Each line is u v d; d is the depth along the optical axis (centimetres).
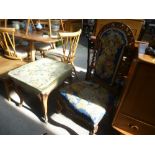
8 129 154
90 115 124
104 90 148
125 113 123
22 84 152
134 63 111
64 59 219
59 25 259
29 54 238
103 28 138
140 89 106
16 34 232
